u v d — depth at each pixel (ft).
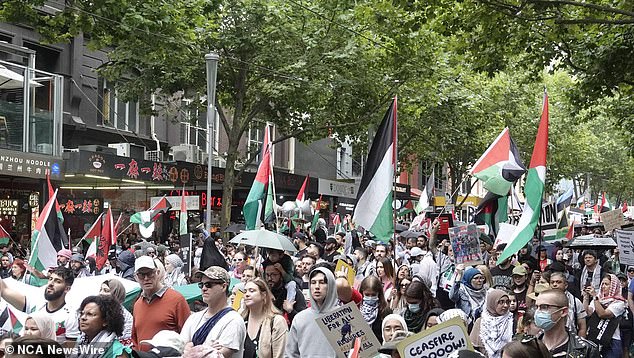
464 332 19.51
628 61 57.62
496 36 51.78
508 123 132.57
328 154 144.25
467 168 135.54
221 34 79.46
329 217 120.78
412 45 67.21
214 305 21.66
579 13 54.65
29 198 77.66
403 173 172.45
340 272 32.07
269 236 30.76
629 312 36.06
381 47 80.07
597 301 33.81
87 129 92.79
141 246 52.54
